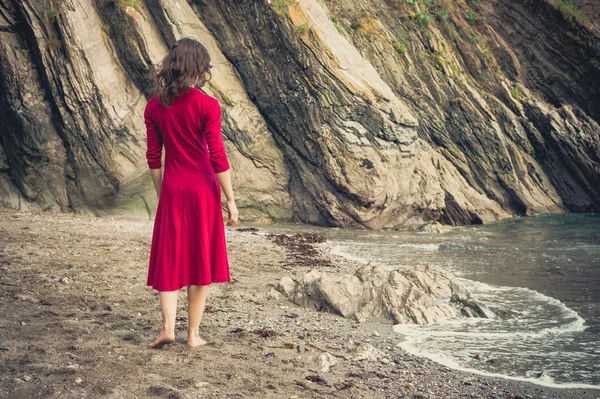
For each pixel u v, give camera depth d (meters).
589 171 20.61
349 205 15.88
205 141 4.01
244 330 5.19
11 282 6.01
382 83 16.64
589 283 8.55
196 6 16.89
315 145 16.12
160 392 3.19
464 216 18.02
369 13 20.23
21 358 3.50
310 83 16.05
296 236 12.94
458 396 4.01
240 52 16.73
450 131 20.22
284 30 16.09
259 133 16.70
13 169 15.38
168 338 4.09
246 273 8.33
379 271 7.24
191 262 4.00
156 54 15.78
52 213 14.57
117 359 3.68
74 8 15.26
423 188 17.11
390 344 5.38
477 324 6.24
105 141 15.23
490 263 10.20
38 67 15.31
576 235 14.45
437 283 7.36
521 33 22.98
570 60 22.31
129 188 15.28
